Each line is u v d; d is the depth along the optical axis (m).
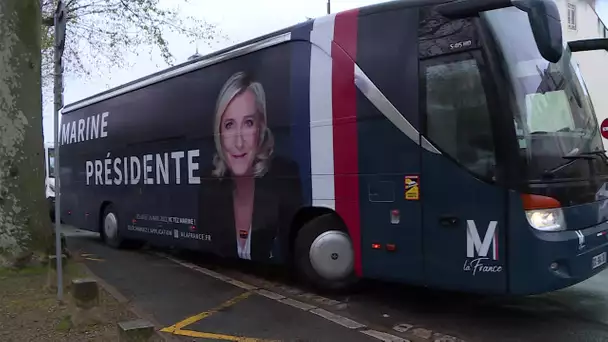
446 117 5.48
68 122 14.21
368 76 6.07
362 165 6.12
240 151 7.88
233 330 5.67
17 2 8.10
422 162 5.62
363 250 6.15
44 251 8.18
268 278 8.41
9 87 8.06
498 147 5.16
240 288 7.72
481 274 5.25
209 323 5.95
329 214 6.73
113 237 11.88
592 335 5.23
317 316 6.14
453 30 5.48
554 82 5.59
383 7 6.07
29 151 8.19
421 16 5.73
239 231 7.92
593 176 5.46
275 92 7.25
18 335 5.12
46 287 6.83
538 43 4.64
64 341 4.95
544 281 4.96
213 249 8.52
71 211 13.91
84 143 13.12
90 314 5.46
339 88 6.35
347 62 6.29
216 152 8.41
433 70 5.60
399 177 5.79
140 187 10.68
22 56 8.16
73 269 7.59
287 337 5.41
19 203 8.01
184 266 9.68
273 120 7.25
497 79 5.20
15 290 6.72
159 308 6.66
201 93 8.82
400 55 5.83
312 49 6.71
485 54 5.26
